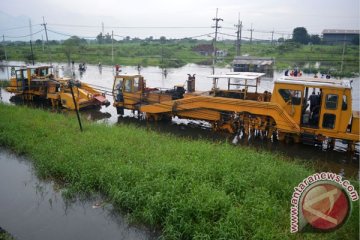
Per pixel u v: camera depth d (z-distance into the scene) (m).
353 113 13.23
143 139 12.81
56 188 10.21
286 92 13.69
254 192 8.39
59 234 8.03
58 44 103.94
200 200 7.79
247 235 6.89
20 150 12.68
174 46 79.62
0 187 10.30
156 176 9.34
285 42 78.06
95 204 9.24
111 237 7.87
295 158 12.41
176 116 17.50
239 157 10.59
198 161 10.16
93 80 35.25
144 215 8.10
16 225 8.43
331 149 13.52
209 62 55.88
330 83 12.91
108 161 10.64
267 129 14.52
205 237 6.91
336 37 78.00
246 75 15.88
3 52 63.78
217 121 15.85
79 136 13.23
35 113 17.48
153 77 38.28
